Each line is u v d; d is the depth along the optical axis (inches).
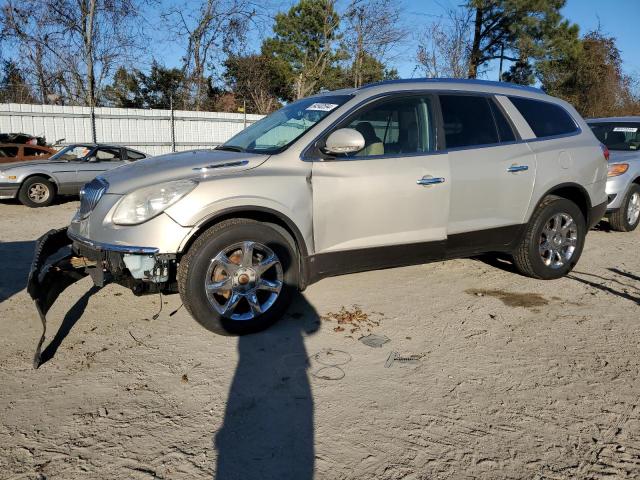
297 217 159.9
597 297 201.0
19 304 187.0
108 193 153.6
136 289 153.8
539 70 1131.9
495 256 257.6
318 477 99.4
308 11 1220.5
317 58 1223.5
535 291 206.8
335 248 169.3
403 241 178.7
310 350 151.8
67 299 191.0
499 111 201.8
